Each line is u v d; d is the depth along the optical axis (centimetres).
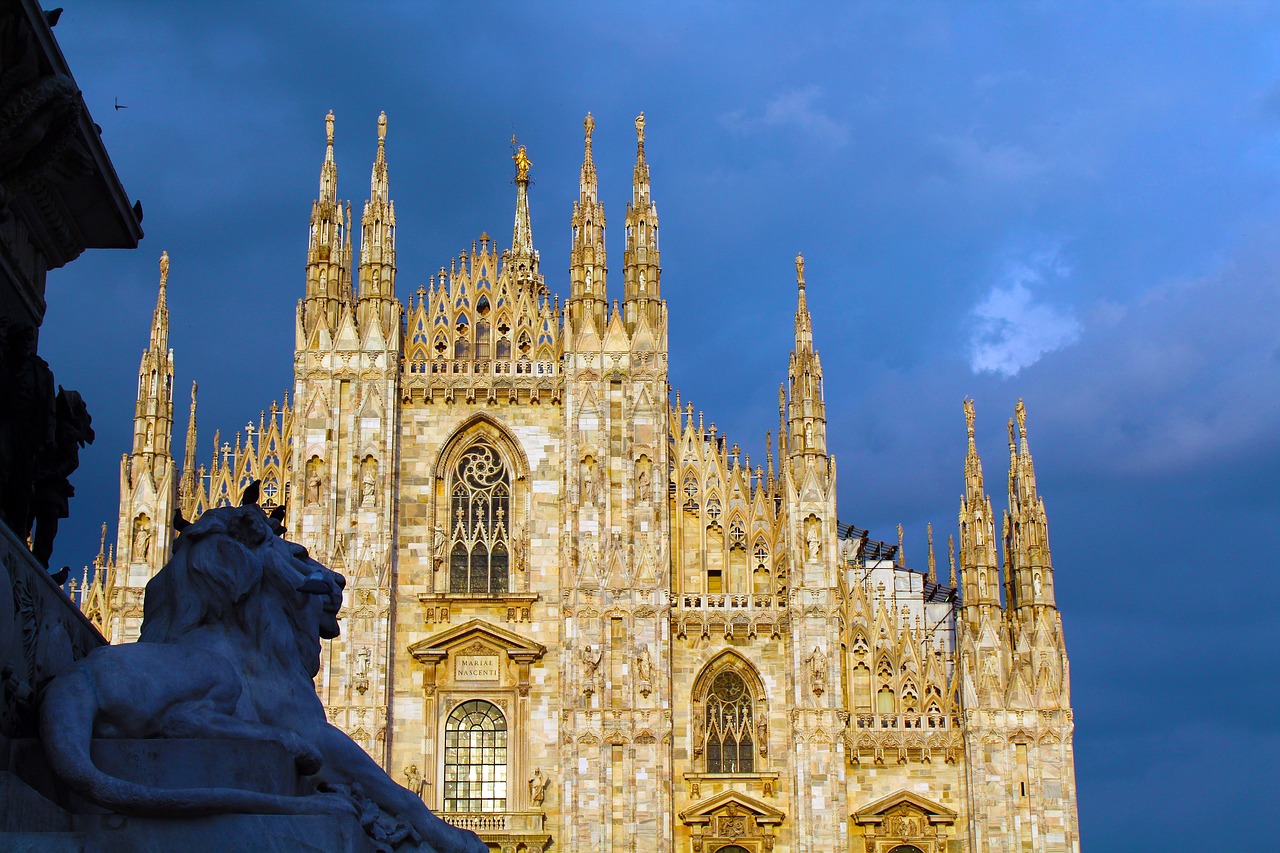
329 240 8062
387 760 7506
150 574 7556
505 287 8231
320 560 7625
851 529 9731
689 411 8125
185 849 1516
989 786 7481
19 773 1594
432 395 8006
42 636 1819
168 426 7769
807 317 8075
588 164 8281
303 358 7894
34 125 1852
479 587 7875
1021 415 8038
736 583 7906
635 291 8112
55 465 2017
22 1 1780
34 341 1973
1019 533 7812
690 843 7512
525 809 7500
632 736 7500
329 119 8256
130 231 2231
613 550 7719
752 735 7694
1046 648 7638
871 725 7669
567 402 7925
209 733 1625
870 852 7512
